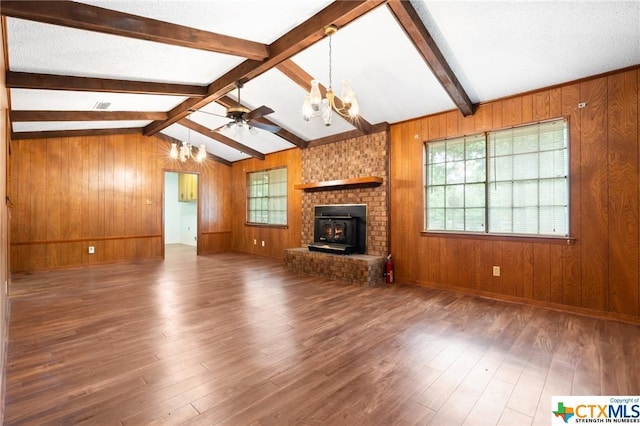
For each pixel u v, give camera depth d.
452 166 4.52
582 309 3.49
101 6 2.40
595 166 3.42
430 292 4.41
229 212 8.77
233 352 2.58
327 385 2.11
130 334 2.95
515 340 2.80
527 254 3.86
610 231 3.34
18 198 5.73
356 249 5.44
